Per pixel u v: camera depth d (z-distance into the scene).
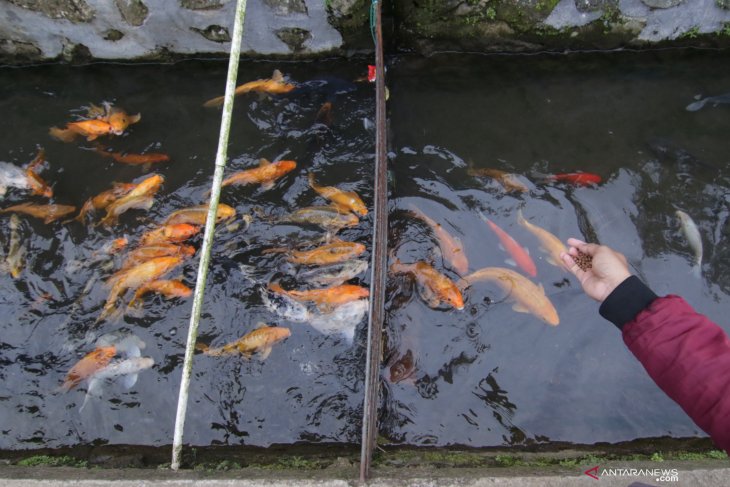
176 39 4.90
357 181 4.22
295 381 3.34
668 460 2.59
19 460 2.95
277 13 4.68
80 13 4.68
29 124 4.68
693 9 4.80
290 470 2.57
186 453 3.03
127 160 4.37
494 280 3.63
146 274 3.64
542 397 3.29
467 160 4.36
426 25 4.86
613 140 4.51
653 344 1.70
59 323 3.57
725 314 3.57
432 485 2.32
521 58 5.12
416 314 3.56
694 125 4.62
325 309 3.54
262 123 4.60
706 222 3.98
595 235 3.92
